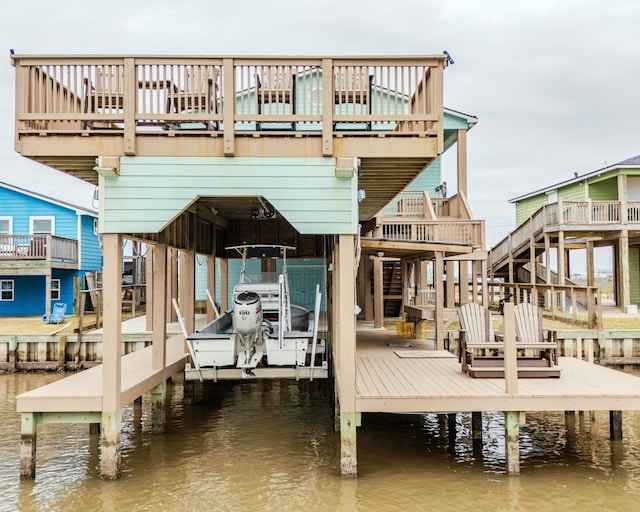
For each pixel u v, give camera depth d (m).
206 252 12.28
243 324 8.10
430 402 6.63
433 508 5.84
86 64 6.73
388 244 10.50
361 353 10.41
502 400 6.64
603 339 14.64
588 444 8.19
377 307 14.81
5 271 19.48
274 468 7.18
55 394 6.60
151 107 6.80
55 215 22.88
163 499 6.12
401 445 8.26
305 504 5.96
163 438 8.64
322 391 12.28
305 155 6.83
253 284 10.67
